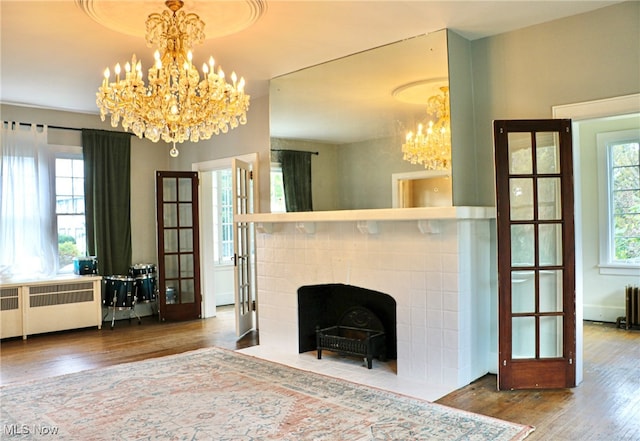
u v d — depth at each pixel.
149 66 4.59
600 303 6.19
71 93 5.49
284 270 4.87
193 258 6.75
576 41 3.67
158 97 3.29
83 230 6.54
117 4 3.27
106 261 6.50
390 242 4.03
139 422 3.03
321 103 4.71
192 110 3.37
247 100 3.58
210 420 3.05
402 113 4.14
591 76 3.61
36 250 5.97
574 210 3.68
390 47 4.20
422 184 4.03
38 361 4.59
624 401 3.39
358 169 4.44
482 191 4.13
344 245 4.35
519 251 3.90
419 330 3.86
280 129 5.12
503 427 2.92
